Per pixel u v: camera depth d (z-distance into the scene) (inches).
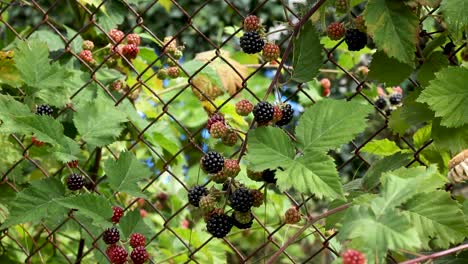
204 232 46.1
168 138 45.7
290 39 33.9
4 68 39.6
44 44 37.5
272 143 31.0
